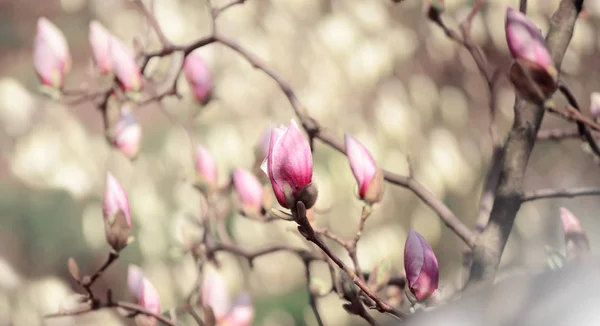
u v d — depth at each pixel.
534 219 3.46
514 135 1.56
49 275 3.60
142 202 3.28
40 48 1.81
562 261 1.56
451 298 1.49
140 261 3.38
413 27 3.60
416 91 3.55
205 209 1.83
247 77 3.29
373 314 2.34
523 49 1.49
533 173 3.74
